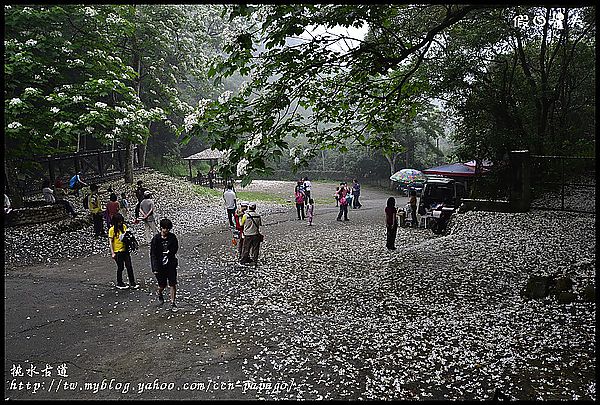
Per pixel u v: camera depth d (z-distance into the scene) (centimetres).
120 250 884
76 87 1310
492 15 1284
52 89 1356
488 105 1458
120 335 669
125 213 1617
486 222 1277
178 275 1005
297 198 1878
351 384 508
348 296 818
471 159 1567
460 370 522
